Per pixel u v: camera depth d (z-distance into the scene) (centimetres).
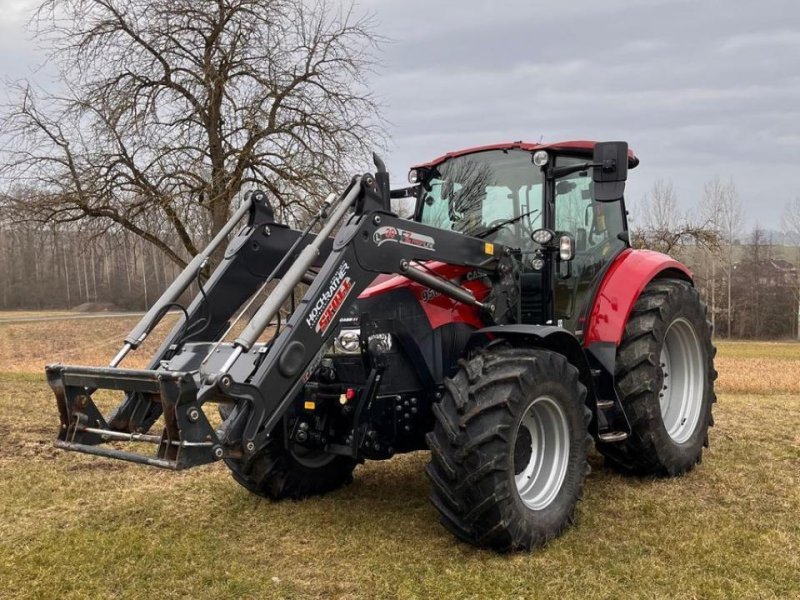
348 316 391
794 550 355
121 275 5512
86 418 348
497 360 363
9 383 993
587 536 379
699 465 518
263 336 545
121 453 322
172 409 303
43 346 3172
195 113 1408
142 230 1466
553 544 367
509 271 434
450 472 345
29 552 355
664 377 508
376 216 371
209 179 1405
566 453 388
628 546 363
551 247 427
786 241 4825
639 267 489
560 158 461
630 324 475
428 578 326
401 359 404
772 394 1099
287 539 379
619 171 401
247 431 322
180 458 299
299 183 1388
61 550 358
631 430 465
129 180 1404
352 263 361
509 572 332
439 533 386
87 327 3797
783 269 4597
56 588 315
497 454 341
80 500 444
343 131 1452
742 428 649
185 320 394
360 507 433
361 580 326
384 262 374
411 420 406
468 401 350
